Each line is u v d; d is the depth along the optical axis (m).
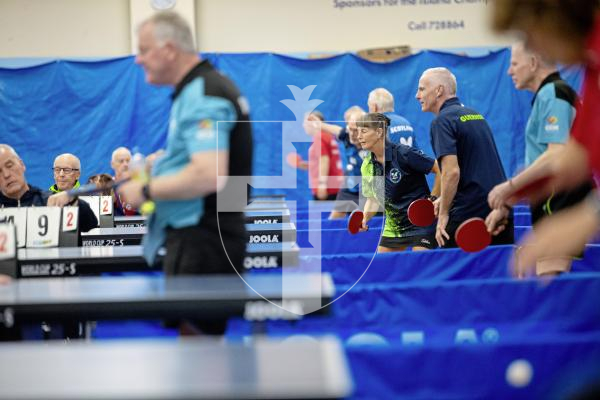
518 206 18.53
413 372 5.11
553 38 4.79
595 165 5.13
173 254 6.62
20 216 10.95
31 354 4.18
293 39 25.27
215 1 25.14
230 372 3.77
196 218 6.52
